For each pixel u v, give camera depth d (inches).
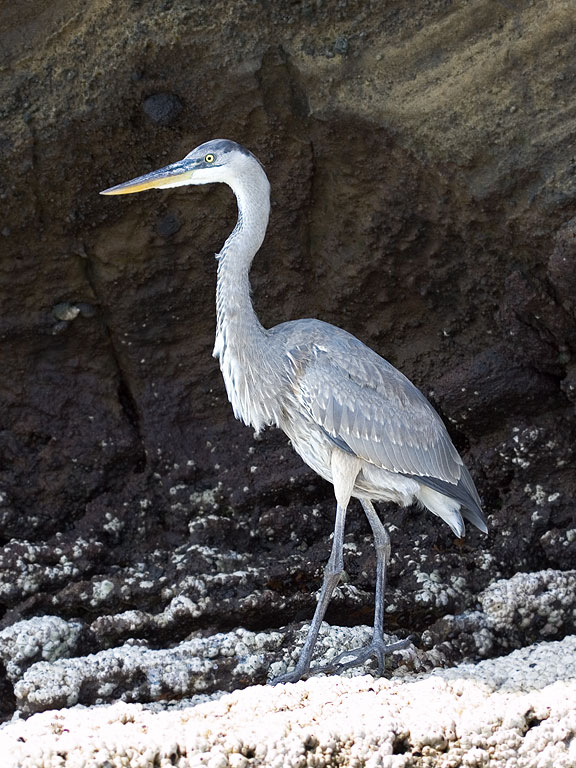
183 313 534.9
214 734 335.9
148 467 546.6
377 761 331.9
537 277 483.2
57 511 538.6
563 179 450.0
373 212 495.2
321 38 463.8
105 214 499.5
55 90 463.2
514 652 428.5
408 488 450.6
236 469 544.7
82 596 476.7
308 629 449.7
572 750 340.5
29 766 323.3
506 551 514.9
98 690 414.3
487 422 530.3
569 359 508.4
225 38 458.9
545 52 446.6
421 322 528.4
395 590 486.6
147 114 472.1
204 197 499.8
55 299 519.5
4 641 436.5
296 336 449.4
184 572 493.0
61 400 540.7
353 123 471.2
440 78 459.2
